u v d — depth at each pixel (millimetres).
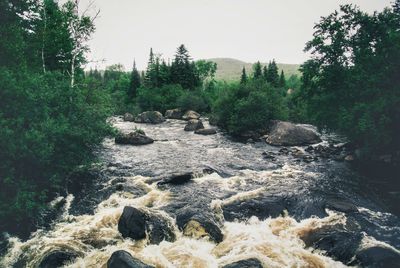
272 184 17016
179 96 63469
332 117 24047
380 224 12508
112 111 20828
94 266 9414
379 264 9391
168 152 25125
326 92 24609
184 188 16062
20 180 11695
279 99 39594
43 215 12789
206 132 35812
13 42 14438
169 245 10547
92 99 21828
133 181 17016
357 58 22844
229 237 11242
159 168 19922
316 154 25234
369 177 19188
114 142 28656
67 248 10281
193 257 9820
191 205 13562
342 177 18953
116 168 19703
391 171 20391
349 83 21984
